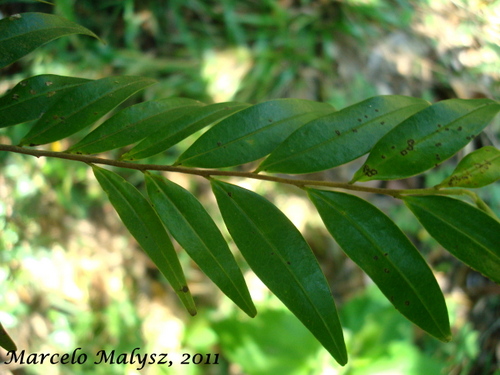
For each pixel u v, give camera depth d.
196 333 0.55
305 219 0.61
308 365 0.50
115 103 0.20
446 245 0.17
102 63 0.57
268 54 0.63
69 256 0.55
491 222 0.17
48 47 0.55
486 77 0.61
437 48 0.64
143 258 0.59
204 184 0.59
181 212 0.19
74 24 0.20
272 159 0.18
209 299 0.58
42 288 0.53
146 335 0.55
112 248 0.58
